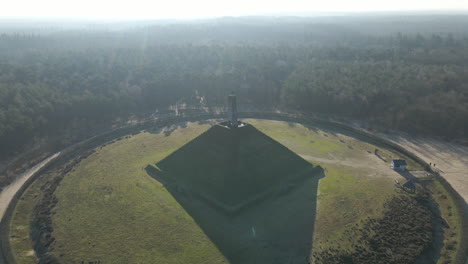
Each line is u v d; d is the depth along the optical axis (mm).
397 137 108250
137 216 64812
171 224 62094
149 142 107000
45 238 58625
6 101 114812
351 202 68188
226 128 77625
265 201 68625
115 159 93062
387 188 73812
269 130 116938
